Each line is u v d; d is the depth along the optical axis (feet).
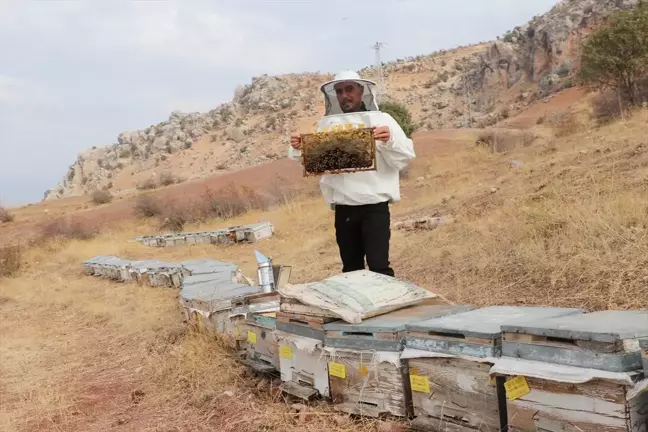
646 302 14.12
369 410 10.76
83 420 14.16
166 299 28.84
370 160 12.69
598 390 7.14
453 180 48.47
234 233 48.06
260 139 256.11
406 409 10.17
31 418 14.51
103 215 102.01
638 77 62.03
